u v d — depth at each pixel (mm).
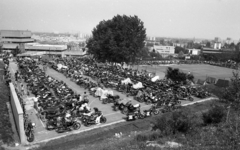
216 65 88125
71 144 14031
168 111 22250
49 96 23391
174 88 31469
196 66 81938
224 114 16469
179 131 13500
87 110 18812
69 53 98938
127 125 17953
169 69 38875
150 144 11547
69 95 23609
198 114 20641
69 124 16516
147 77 40375
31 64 47312
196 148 10203
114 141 13766
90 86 29844
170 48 165500
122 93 29500
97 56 61969
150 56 105750
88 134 15859
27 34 112750
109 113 21000
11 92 21422
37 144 14062
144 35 57906
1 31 99688
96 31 66375
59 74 42438
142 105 23984
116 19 59031
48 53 87500
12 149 13250
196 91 31422
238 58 97188
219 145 10844
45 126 17328
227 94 16375
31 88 28000
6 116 18828
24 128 15648
